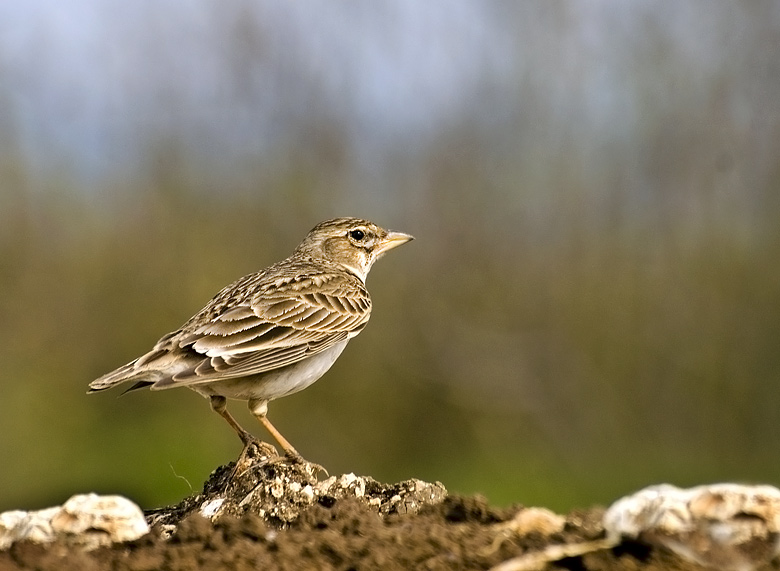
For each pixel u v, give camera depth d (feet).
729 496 17.38
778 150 64.13
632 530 17.76
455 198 67.46
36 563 18.51
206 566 18.29
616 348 63.10
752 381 60.29
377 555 18.37
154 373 25.07
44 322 65.41
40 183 69.41
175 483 55.67
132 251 67.72
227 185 69.26
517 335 64.69
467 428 63.05
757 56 65.36
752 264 62.49
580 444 61.77
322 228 32.68
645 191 65.82
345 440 62.28
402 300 65.31
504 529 19.80
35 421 61.98
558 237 66.23
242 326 26.66
